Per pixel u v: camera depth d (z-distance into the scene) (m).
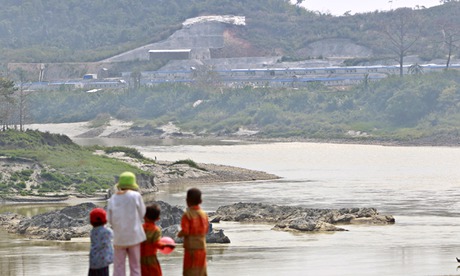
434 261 60.75
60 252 67.19
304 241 73.12
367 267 57.94
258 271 56.12
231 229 83.38
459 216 98.06
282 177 166.50
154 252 36.84
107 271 36.62
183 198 123.94
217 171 166.75
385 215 92.06
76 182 135.38
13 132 158.62
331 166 198.62
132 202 36.28
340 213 91.69
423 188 140.38
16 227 85.06
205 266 36.66
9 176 133.88
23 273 56.16
